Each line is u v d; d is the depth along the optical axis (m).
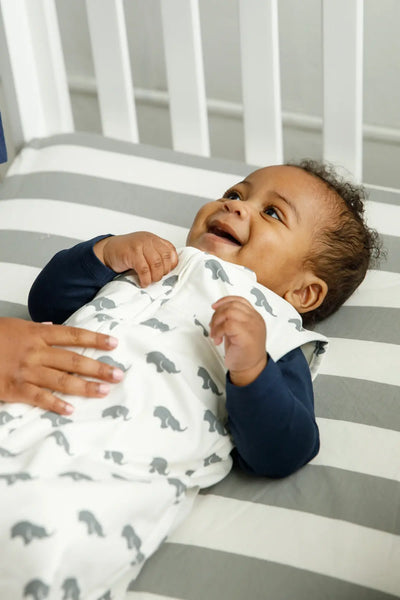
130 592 0.87
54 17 1.54
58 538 0.77
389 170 1.86
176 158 1.48
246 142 1.53
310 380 1.04
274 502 0.96
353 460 1.00
